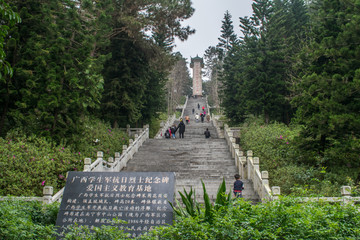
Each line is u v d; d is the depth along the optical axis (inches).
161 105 1127.6
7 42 513.7
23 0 560.7
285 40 987.3
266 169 578.9
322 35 594.2
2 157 412.5
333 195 412.8
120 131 841.5
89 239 221.3
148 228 251.6
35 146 463.8
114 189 271.0
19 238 218.1
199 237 204.7
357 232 209.6
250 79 989.2
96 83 568.1
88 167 430.6
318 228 220.5
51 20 554.9
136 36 821.2
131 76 890.7
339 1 586.6
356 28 514.3
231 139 712.4
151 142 844.0
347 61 533.3
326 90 541.3
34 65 535.8
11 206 251.9
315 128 539.8
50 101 506.6
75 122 555.2
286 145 620.7
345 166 511.5
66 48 561.3
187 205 273.1
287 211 219.6
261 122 955.3
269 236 202.8
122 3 789.9
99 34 644.7
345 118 486.3
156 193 267.3
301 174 514.9
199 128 1301.7
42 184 412.5
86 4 620.4
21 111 533.6
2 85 524.1
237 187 379.9
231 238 209.0
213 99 2329.0
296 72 912.9
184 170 593.0
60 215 262.1
